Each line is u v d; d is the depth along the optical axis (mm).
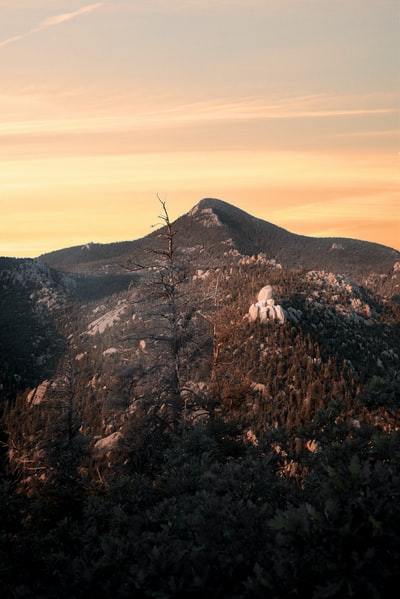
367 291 171750
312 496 9445
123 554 7145
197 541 6871
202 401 25078
